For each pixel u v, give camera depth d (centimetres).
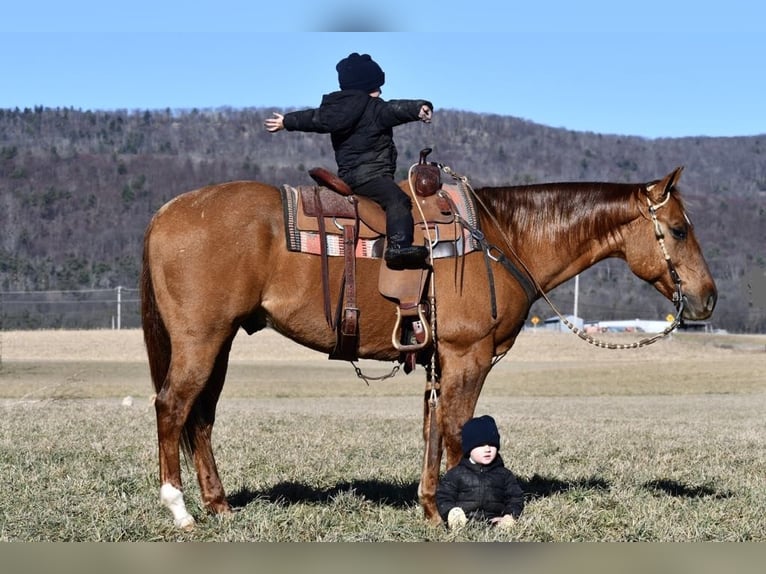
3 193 16588
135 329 7281
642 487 905
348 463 1047
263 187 706
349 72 721
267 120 732
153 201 17500
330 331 702
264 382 3959
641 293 10125
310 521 694
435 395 724
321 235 693
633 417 2075
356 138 718
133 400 2406
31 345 5766
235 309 677
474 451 698
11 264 12600
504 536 657
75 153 19825
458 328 706
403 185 743
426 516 720
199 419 716
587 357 5772
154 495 787
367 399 2962
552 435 1478
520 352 5909
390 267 700
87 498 758
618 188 790
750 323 9306
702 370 4697
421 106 696
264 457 1063
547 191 786
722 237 13075
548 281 782
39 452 1029
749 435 1541
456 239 711
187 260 671
